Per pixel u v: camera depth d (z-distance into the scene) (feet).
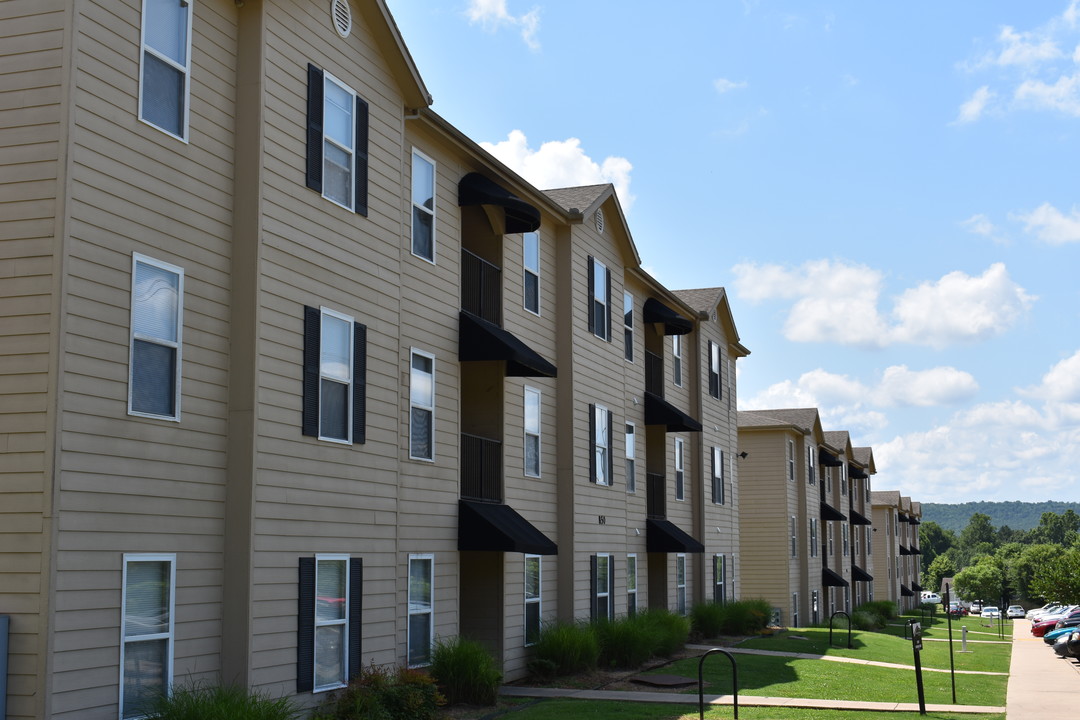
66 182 36.42
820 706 64.49
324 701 47.91
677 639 91.04
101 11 38.45
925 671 94.68
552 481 79.41
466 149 65.82
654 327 107.96
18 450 35.58
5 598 34.99
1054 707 71.67
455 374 64.90
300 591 46.47
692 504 115.85
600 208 89.20
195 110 43.19
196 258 42.78
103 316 37.76
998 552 510.99
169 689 39.75
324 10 50.90
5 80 37.37
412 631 58.59
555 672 71.31
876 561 268.82
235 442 43.91
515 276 74.69
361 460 51.96
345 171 52.31
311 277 48.60
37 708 34.19
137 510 38.86
